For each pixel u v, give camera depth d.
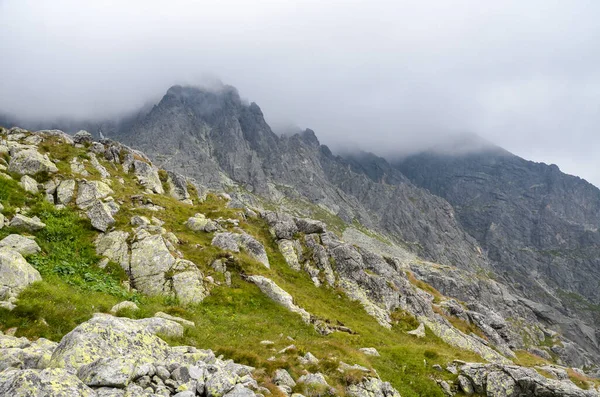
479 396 27.09
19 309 18.41
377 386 21.50
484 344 55.47
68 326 18.84
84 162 57.81
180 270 34.41
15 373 10.41
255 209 78.88
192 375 13.53
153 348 15.22
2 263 20.78
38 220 33.62
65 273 27.53
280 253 53.41
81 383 10.59
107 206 41.31
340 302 46.88
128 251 34.75
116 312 22.55
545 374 45.25
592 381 46.34
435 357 32.75
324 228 61.50
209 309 31.14
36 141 59.00
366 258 61.09
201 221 48.31
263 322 31.80
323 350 26.95
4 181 37.69
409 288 58.56
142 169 69.12
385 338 40.44
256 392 15.03
